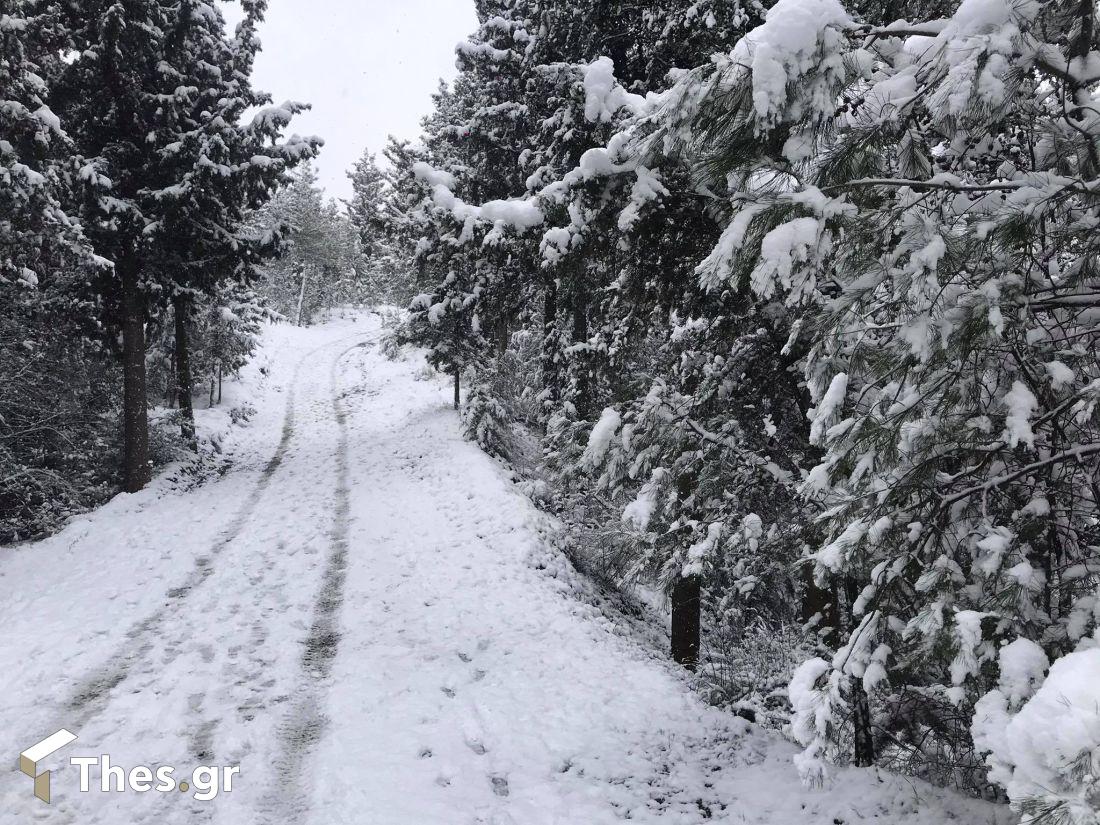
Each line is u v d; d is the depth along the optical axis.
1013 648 2.87
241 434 24.89
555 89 10.84
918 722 5.28
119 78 16.23
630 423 7.88
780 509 7.18
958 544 3.71
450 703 7.05
